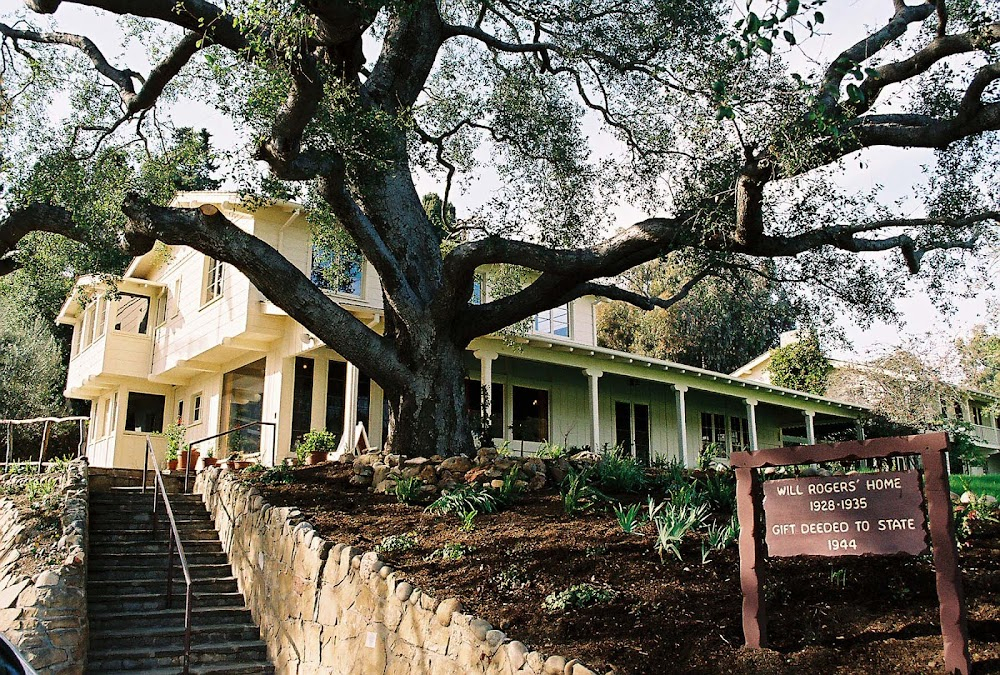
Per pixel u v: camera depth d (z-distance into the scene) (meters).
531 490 10.60
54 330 34.22
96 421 25.11
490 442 16.50
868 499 5.48
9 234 11.66
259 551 10.46
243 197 11.56
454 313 11.86
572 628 6.20
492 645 6.11
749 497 5.98
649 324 39.38
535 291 11.84
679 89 11.57
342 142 10.52
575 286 11.83
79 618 8.84
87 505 11.74
